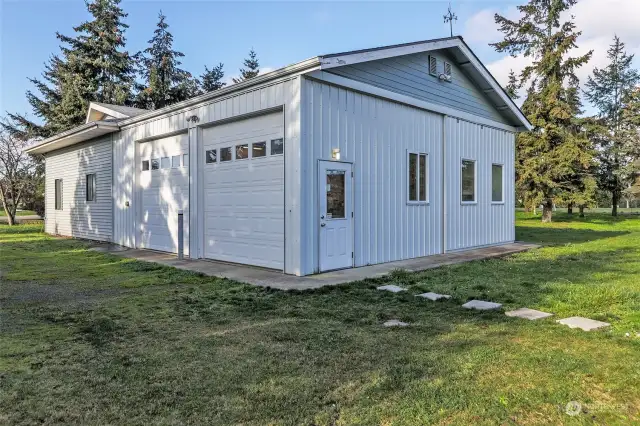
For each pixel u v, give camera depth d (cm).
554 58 2261
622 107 3152
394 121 869
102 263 862
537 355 331
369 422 236
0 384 289
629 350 342
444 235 998
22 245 1205
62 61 2659
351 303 511
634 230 1778
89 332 407
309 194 694
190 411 250
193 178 917
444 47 949
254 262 787
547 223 2298
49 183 1658
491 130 1180
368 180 806
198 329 413
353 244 774
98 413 249
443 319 439
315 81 707
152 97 3027
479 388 276
